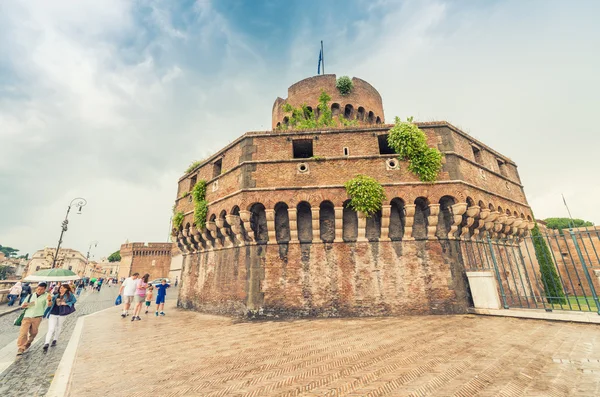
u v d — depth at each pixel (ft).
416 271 48.21
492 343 27.25
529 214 71.10
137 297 51.44
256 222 53.26
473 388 17.57
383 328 36.42
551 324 34.78
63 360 26.84
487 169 59.62
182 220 70.28
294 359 24.84
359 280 48.32
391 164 51.90
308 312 47.16
